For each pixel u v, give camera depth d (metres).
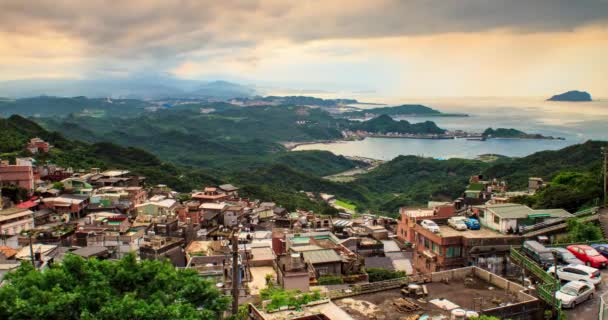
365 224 102.06
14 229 81.62
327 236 74.19
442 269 50.47
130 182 135.00
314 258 54.34
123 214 96.44
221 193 131.88
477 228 54.88
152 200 112.19
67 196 105.12
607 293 38.97
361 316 32.19
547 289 36.69
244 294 48.22
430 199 181.00
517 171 189.62
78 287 28.20
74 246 75.19
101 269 31.33
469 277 39.75
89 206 103.25
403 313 32.66
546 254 45.19
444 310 33.19
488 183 134.00
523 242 49.72
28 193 104.62
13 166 105.31
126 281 31.06
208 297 32.22
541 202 84.69
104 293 28.12
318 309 33.25
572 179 98.31
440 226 56.88
